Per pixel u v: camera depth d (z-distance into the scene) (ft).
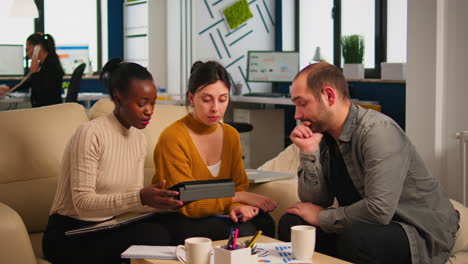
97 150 6.49
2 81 22.85
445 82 11.42
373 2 20.79
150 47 23.24
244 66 24.57
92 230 6.37
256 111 21.84
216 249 5.08
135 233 6.46
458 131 11.29
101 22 25.31
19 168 7.42
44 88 17.54
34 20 24.06
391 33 20.26
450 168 11.48
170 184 7.07
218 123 7.55
